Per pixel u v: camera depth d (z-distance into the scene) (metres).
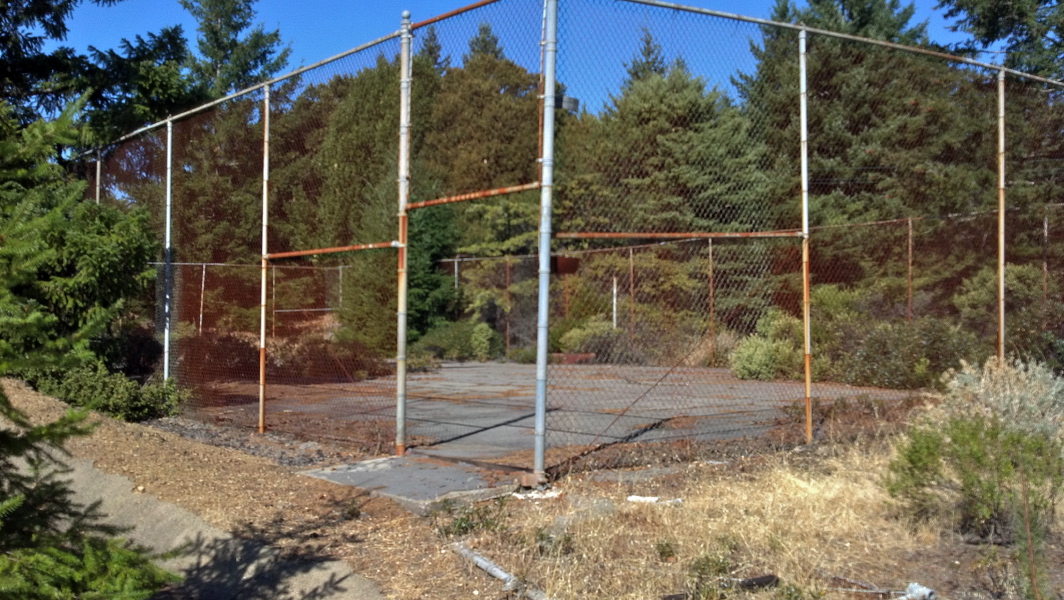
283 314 15.37
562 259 5.99
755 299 16.33
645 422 8.77
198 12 30.69
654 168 15.23
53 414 7.23
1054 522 4.73
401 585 4.21
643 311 16.61
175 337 10.09
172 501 5.67
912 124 17.59
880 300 15.80
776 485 5.59
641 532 4.73
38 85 12.10
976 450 4.54
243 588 4.45
